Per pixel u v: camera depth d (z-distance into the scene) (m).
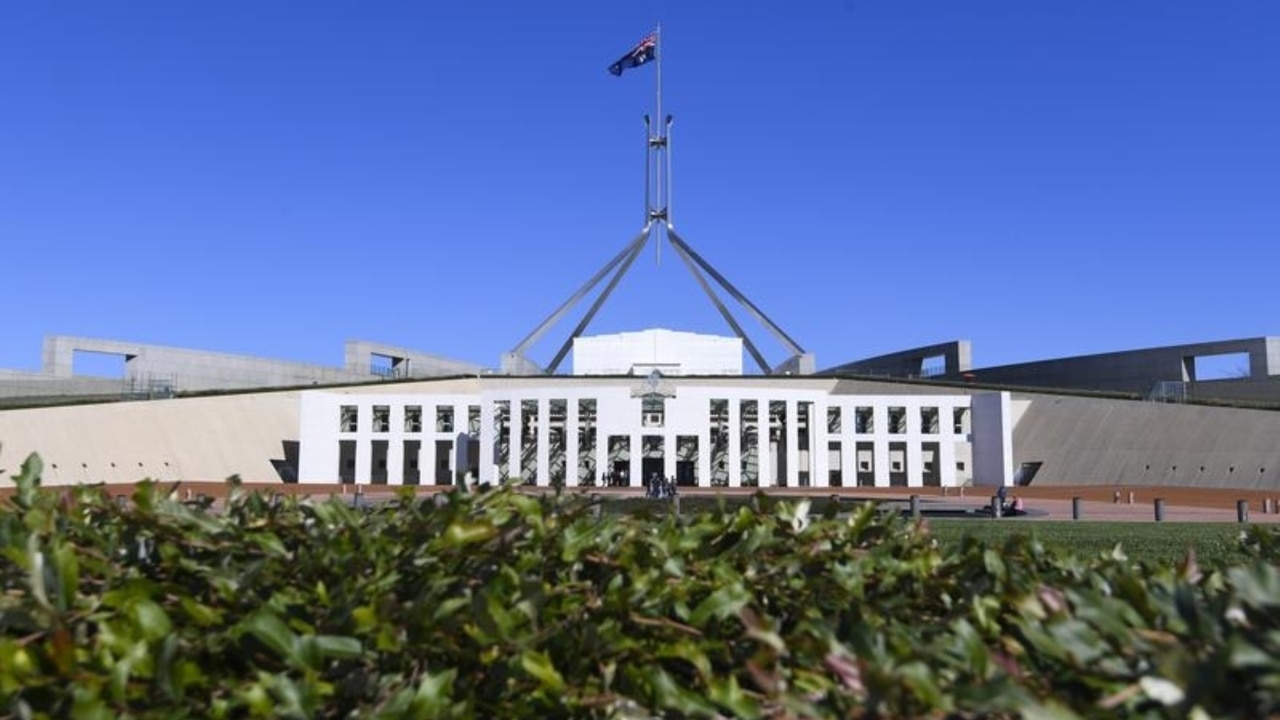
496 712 2.82
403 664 2.92
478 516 3.76
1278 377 56.41
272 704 2.60
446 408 62.31
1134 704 2.23
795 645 2.81
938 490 55.22
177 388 64.75
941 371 76.81
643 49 85.19
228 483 4.90
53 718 2.61
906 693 2.24
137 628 2.71
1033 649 2.76
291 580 3.38
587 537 3.58
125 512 3.62
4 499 4.07
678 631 3.06
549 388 58.19
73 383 60.22
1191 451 53.78
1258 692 2.00
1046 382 71.69
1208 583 3.31
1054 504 43.56
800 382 69.94
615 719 2.75
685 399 57.75
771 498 4.25
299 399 64.00
